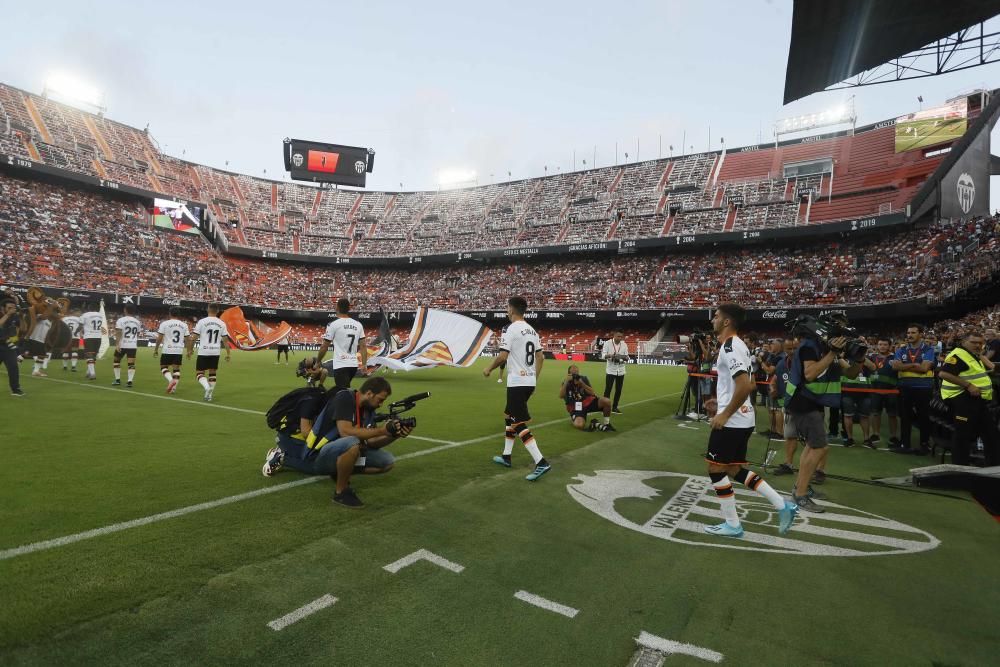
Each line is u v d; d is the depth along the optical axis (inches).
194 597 106.1
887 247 1407.5
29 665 83.0
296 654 89.4
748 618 106.4
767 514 176.4
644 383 753.0
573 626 101.6
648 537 150.8
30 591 105.2
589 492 194.7
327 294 2026.3
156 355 930.7
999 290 872.9
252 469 207.2
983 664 91.8
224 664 86.1
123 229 1710.1
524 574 123.3
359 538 140.6
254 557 126.0
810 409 185.9
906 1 363.3
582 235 1862.7
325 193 2416.3
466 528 152.0
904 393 299.6
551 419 381.7
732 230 1535.4
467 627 99.9
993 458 233.6
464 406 434.3
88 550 126.2
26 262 1441.9
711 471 156.7
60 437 258.5
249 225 2098.9
